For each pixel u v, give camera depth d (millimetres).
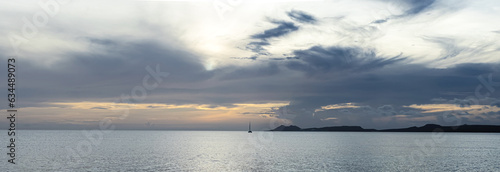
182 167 59062
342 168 58719
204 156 81062
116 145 125438
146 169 55906
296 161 69188
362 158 77000
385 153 92938
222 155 84125
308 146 127125
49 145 119500
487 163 68188
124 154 84438
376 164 65000
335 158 76625
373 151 100438
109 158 73062
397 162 69125
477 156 85062
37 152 86875
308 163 65812
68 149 99625
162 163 64750
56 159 69562
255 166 61031
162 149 106062
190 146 125500
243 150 103500
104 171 53219
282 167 59312
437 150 107375
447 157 82625
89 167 57625
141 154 85438
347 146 128375
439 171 56406
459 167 62125
